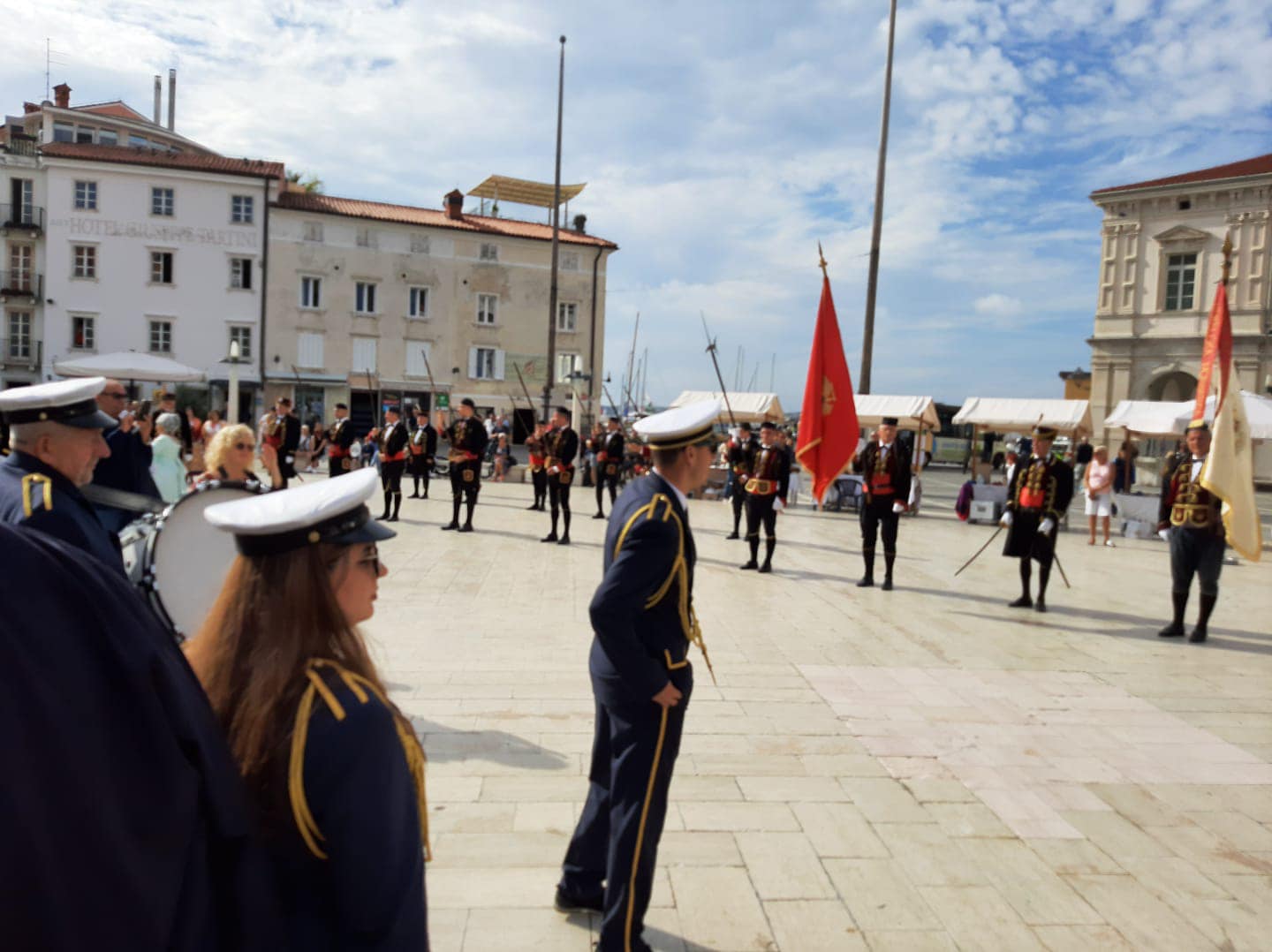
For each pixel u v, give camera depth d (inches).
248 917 54.5
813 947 131.6
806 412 425.1
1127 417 894.4
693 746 209.2
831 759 204.1
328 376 1659.7
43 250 1632.6
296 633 62.9
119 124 1846.7
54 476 131.4
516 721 219.0
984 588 436.1
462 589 383.9
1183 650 319.9
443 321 1721.2
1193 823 177.3
